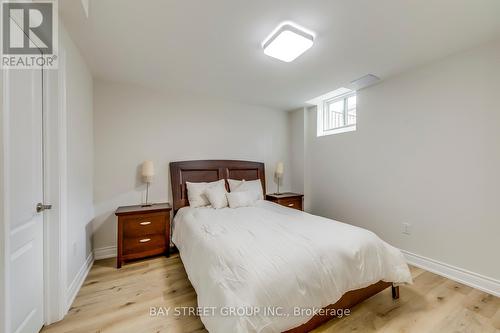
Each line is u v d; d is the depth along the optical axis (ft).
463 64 6.61
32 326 4.38
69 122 5.67
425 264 7.47
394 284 5.69
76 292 6.06
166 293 6.10
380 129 8.95
